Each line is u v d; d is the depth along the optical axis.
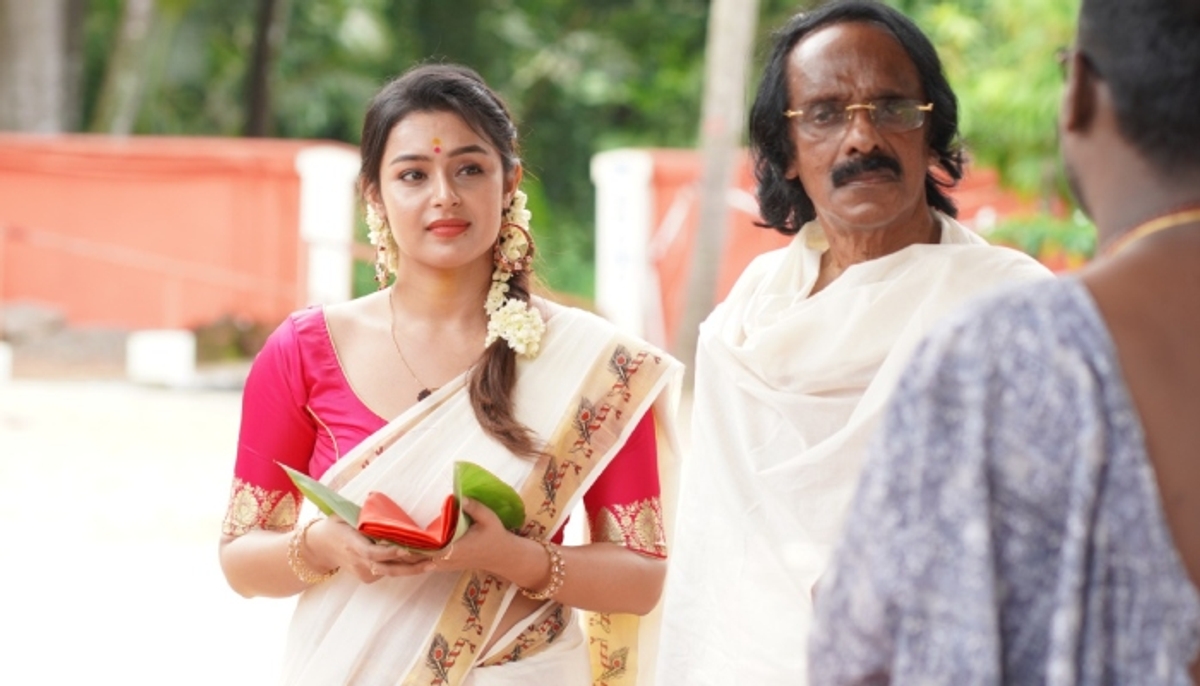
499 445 3.47
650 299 16.67
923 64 3.71
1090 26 2.13
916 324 3.62
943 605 1.96
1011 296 2.04
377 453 3.47
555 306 3.71
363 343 3.60
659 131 28.88
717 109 14.88
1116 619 1.95
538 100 28.88
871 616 2.00
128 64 23.00
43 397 14.20
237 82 26.81
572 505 3.52
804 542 3.69
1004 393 1.99
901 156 3.64
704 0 29.12
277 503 3.61
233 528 3.61
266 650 7.30
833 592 2.06
